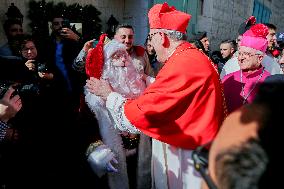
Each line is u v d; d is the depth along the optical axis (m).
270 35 3.72
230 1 7.99
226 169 0.58
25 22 3.91
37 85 2.05
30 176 1.86
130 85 2.14
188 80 1.64
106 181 2.20
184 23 1.81
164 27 1.80
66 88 2.63
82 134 2.11
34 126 1.95
